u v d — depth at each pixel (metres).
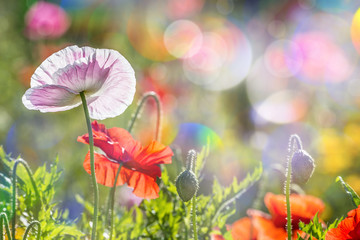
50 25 2.87
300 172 0.80
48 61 0.80
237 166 1.97
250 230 0.97
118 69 0.80
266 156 2.43
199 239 0.90
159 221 0.92
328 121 2.66
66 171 1.59
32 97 0.79
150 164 0.84
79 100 0.81
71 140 2.21
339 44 2.98
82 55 0.81
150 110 2.29
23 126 2.29
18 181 0.89
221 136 2.75
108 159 0.85
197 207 0.91
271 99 3.09
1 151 0.90
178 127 2.36
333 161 1.80
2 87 2.62
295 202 0.95
